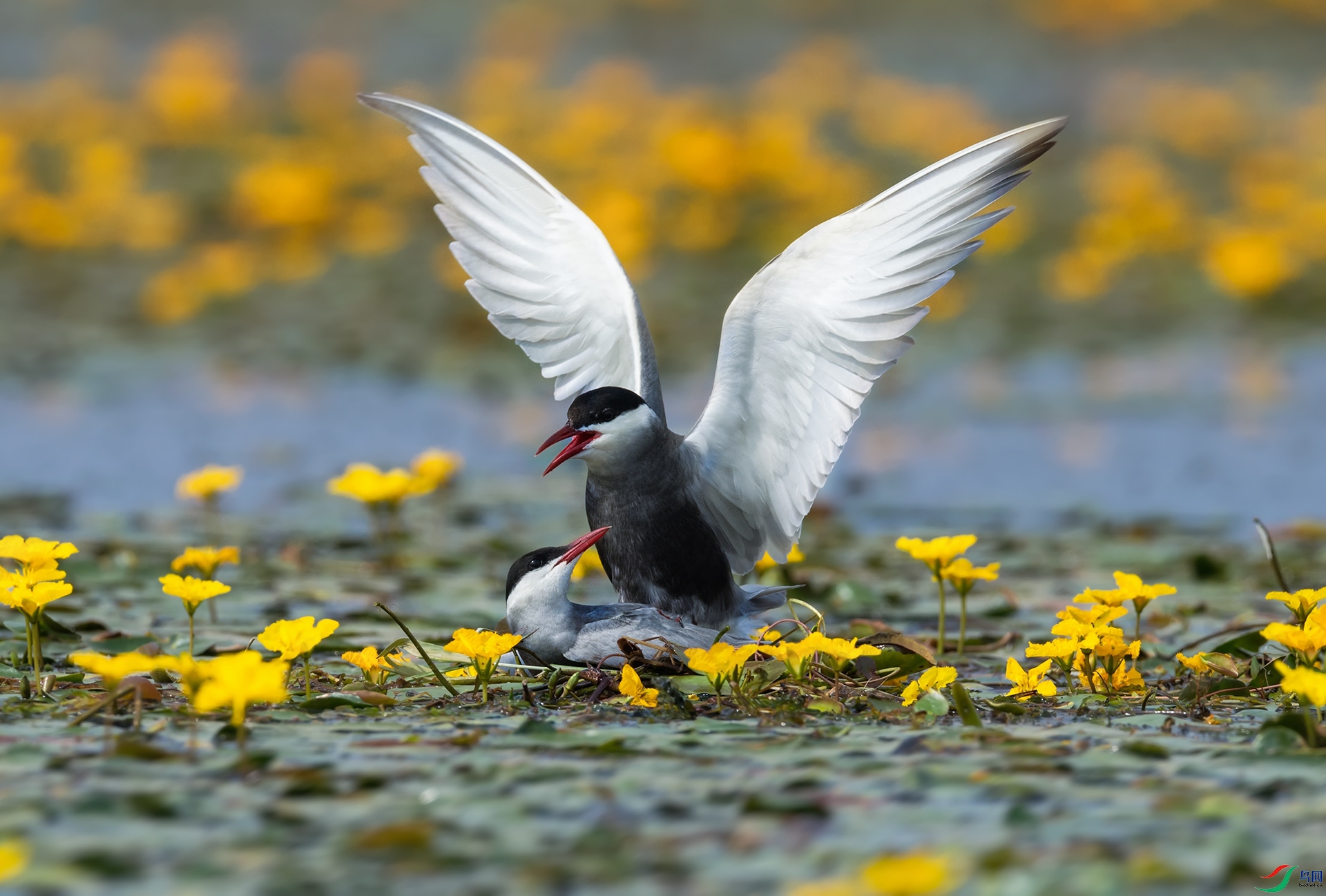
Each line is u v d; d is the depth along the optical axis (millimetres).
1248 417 17406
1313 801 5543
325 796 5680
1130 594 7699
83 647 8508
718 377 8297
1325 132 34438
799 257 8164
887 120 33281
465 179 9312
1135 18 45594
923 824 5336
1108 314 22922
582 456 8219
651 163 29500
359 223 26094
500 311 9250
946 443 16625
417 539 12438
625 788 5742
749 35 43562
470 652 7246
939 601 10438
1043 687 7293
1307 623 7238
